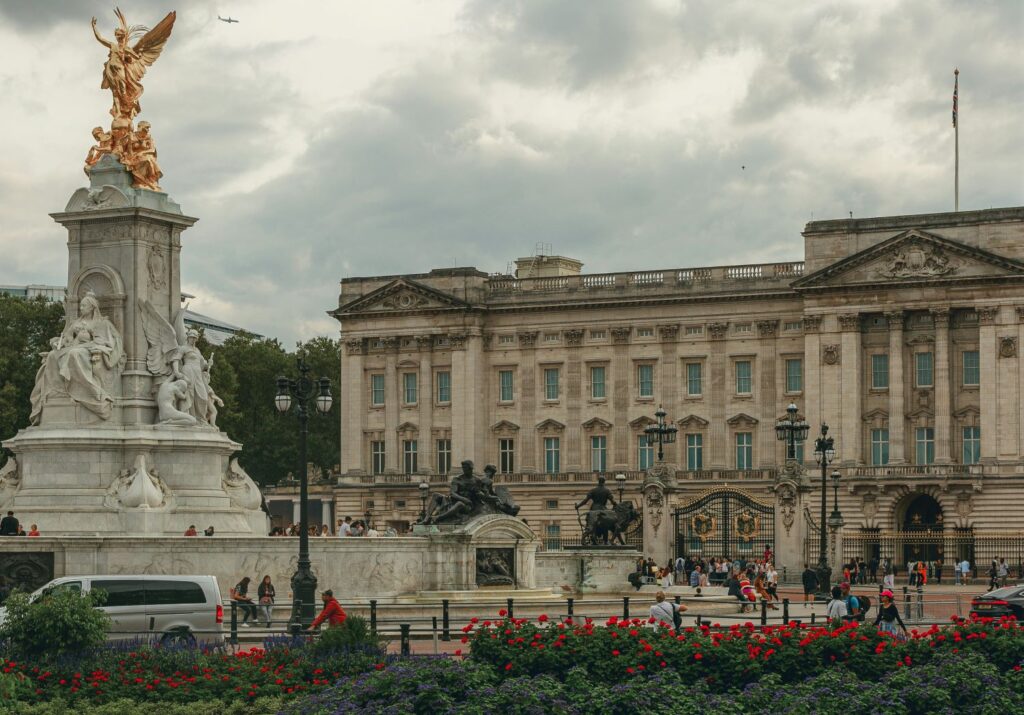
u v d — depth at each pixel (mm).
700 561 121375
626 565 93500
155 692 47219
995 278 158250
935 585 134375
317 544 75625
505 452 180125
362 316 184125
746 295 169875
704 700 41469
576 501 175500
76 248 81562
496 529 80250
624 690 41188
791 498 124750
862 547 160000
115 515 77125
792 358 168875
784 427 110000
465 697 41812
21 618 49438
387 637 63281
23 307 157875
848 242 164750
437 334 180875
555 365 178125
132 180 82062
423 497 138250
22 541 70375
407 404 182250
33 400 80312
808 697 41125
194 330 82875
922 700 41125
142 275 80812
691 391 173000
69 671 47969
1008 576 137625
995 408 158125
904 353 162750
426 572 78688
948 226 161125
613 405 175625
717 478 169625
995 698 41188
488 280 182750
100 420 78750
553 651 45531
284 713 42312
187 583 59031
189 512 78625
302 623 64625
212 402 82438
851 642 46125
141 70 83500
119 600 58062
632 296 174625
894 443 161750
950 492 158250
